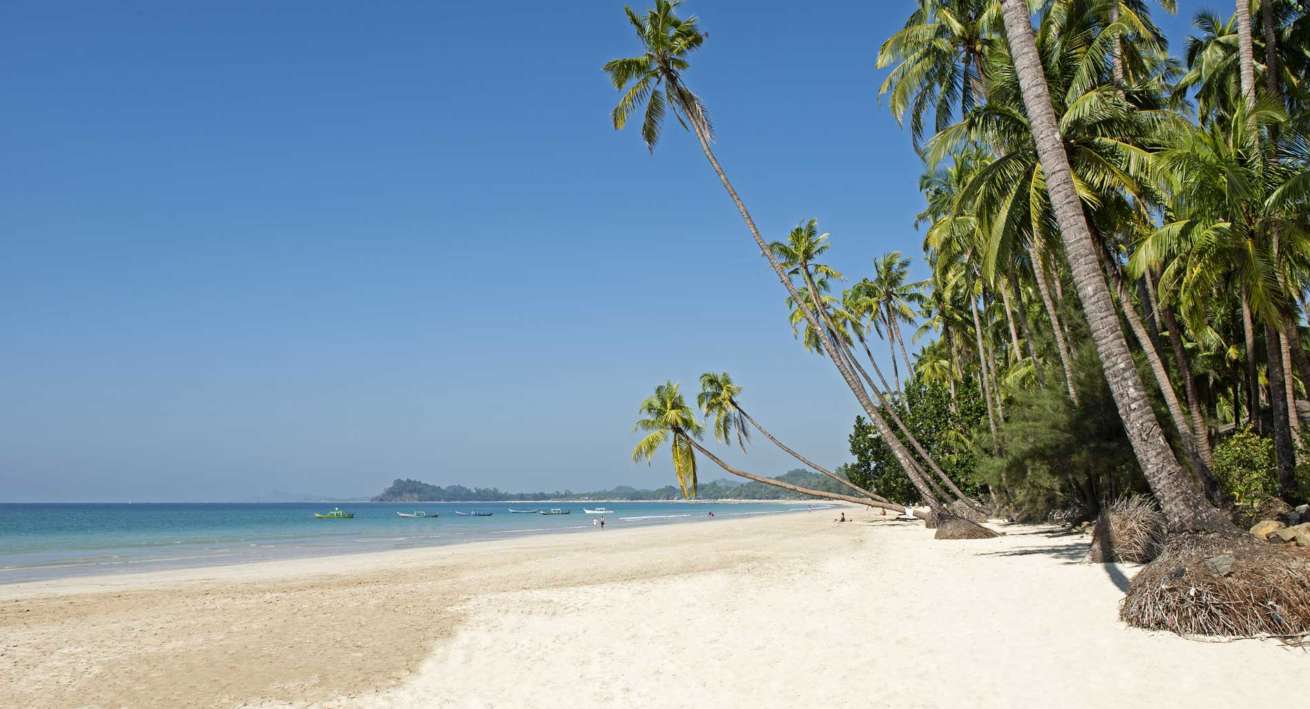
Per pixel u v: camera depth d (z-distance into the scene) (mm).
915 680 8539
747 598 15656
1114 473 23203
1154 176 15492
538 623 13836
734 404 48375
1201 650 8758
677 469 44719
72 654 12141
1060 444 23016
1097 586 13727
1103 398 22125
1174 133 16344
